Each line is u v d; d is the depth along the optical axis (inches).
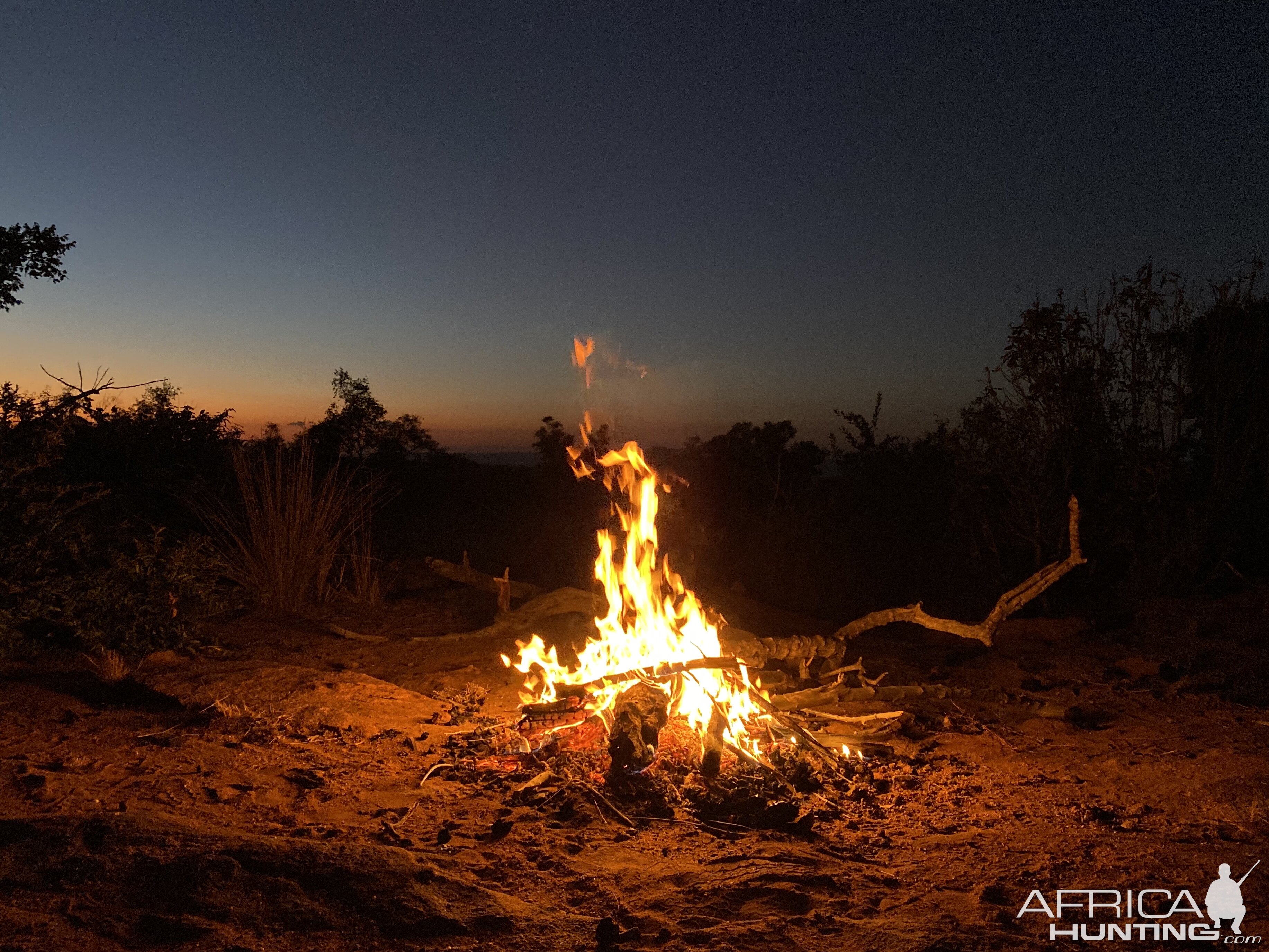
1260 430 358.9
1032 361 365.1
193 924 106.3
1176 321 361.4
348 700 218.8
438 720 214.5
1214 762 187.5
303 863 120.3
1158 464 354.6
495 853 141.0
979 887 132.3
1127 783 178.2
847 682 259.8
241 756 183.8
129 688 233.1
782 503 546.6
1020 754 198.2
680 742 198.4
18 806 154.6
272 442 459.5
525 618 321.7
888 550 442.3
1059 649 299.1
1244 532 371.6
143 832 126.6
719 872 134.0
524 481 850.1
